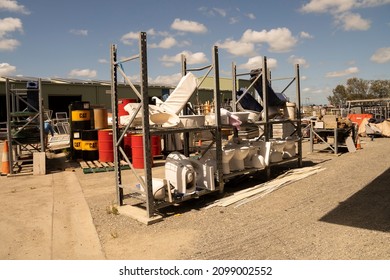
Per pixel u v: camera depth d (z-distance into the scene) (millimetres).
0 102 25172
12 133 10008
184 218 5180
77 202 6258
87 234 4617
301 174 8211
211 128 6070
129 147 10852
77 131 11438
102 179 8391
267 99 7906
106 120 11531
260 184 7207
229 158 6465
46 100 26766
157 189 5363
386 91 58219
